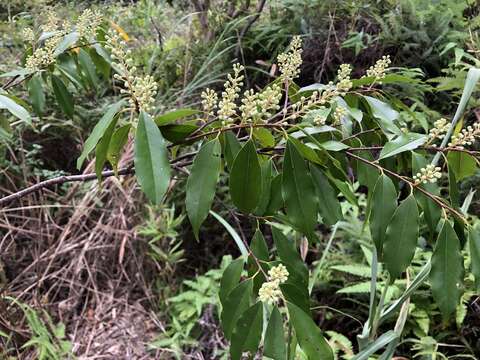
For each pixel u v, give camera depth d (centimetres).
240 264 53
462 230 50
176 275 167
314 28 188
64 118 188
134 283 161
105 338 146
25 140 188
